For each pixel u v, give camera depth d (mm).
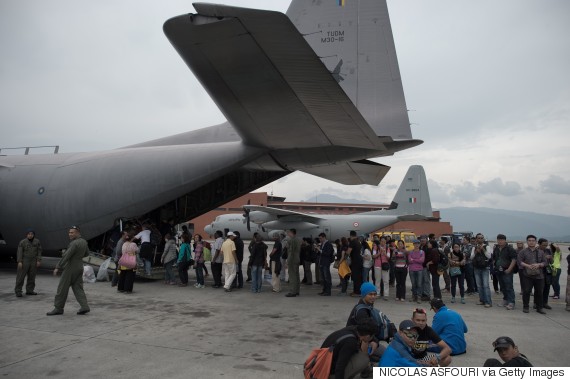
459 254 8836
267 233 25172
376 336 4316
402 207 26578
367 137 6809
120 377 3943
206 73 5402
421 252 8789
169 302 7953
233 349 4914
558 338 5762
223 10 4047
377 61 8039
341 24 8258
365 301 4434
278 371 4172
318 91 5457
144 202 10586
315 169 10523
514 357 3104
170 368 4223
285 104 6168
